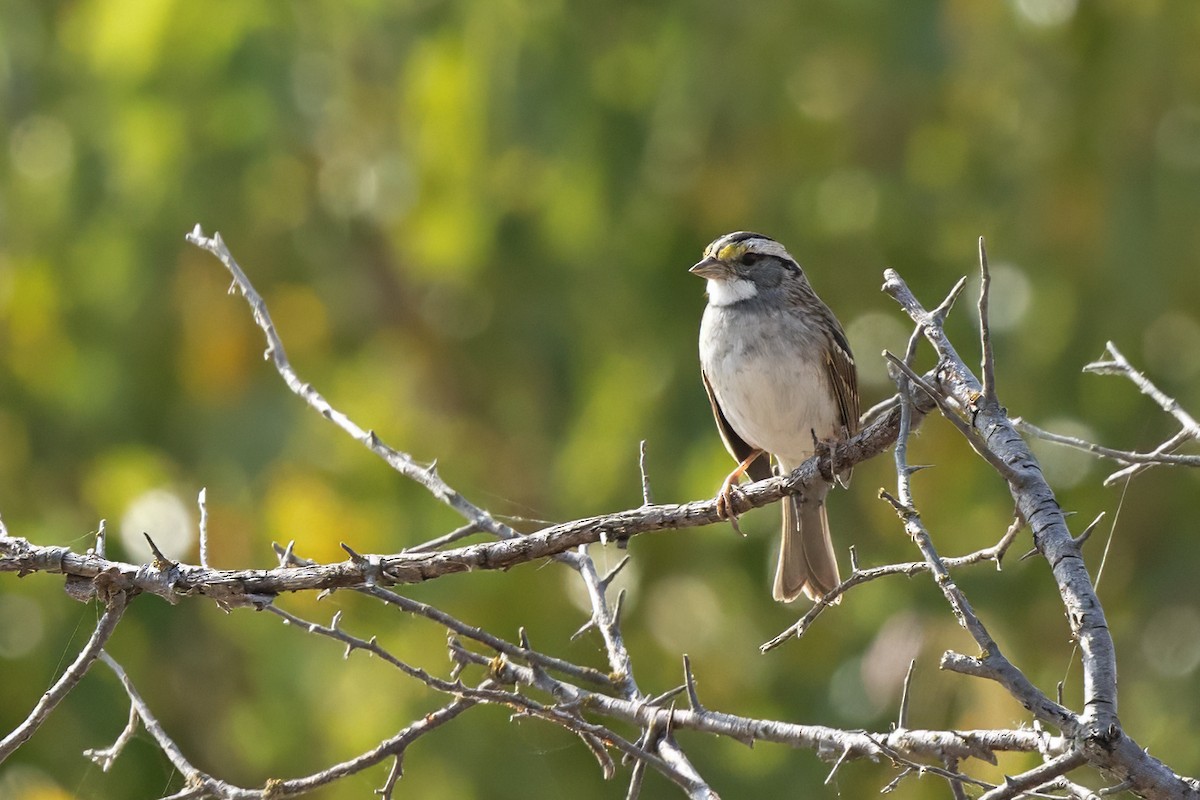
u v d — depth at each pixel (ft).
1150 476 38.78
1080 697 36.81
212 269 40.83
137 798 35.70
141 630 38.14
